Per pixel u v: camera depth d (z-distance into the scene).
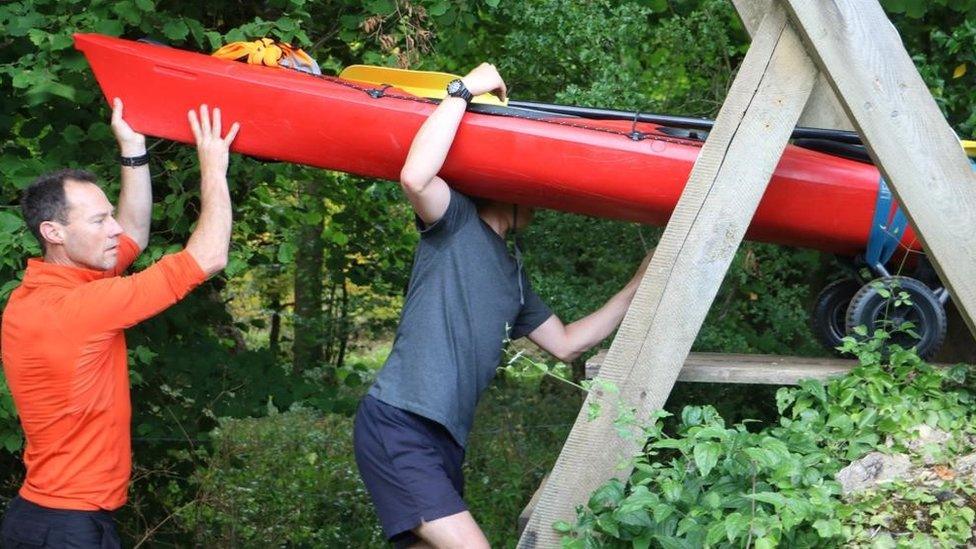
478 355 2.99
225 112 3.38
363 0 4.65
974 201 2.73
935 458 2.77
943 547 2.50
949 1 4.61
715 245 2.83
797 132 3.31
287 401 5.32
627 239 4.81
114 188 4.23
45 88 3.90
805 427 2.93
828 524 2.46
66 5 4.17
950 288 2.78
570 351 3.35
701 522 2.62
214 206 3.20
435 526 2.91
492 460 5.57
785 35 2.76
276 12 4.95
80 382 2.96
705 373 3.19
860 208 3.24
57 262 3.06
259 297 9.30
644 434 2.84
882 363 3.26
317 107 3.35
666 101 4.87
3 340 3.01
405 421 2.95
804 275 4.79
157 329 5.12
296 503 6.43
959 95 4.57
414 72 3.63
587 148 3.21
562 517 2.88
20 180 4.16
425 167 2.94
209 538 5.72
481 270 3.02
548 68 5.12
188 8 4.79
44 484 3.01
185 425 5.32
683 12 5.38
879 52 2.69
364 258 6.54
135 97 3.42
